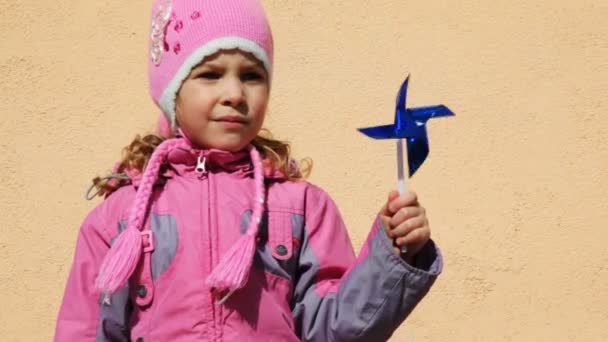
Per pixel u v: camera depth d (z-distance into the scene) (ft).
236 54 10.37
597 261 15.38
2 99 15.90
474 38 15.83
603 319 15.29
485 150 15.61
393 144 15.62
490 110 15.69
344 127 15.71
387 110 15.72
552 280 15.35
